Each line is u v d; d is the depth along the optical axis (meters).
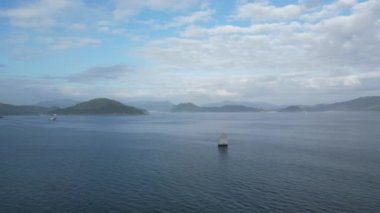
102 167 77.56
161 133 179.88
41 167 77.69
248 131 189.12
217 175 68.44
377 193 54.16
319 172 70.12
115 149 111.12
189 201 51.03
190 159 89.19
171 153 101.25
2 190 57.38
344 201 50.34
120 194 54.94
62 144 125.50
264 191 55.97
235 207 48.19
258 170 73.06
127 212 46.62
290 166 77.25
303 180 63.22
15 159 89.38
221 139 116.44
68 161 86.19
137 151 106.19
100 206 49.06
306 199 51.44
